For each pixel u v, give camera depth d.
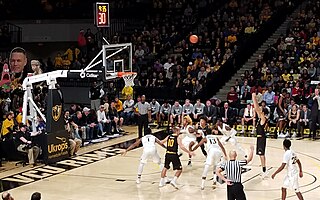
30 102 16.14
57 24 27.64
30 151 15.30
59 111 15.93
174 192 12.57
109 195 12.38
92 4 28.02
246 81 21.80
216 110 20.62
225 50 25.53
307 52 23.61
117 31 29.45
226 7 29.11
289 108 19.73
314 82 21.06
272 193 12.38
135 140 19.17
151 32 27.92
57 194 12.48
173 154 12.74
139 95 23.67
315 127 19.12
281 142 18.62
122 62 17.70
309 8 27.66
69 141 16.52
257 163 15.41
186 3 29.94
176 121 20.92
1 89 21.80
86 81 25.34
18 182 13.58
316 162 15.46
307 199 11.85
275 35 27.34
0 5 27.12
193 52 25.59
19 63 23.36
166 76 24.39
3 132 15.81
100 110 19.58
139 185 13.23
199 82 22.94
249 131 20.52
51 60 29.06
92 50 26.20
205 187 12.98
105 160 16.05
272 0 28.61
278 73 22.64
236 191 10.02
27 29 27.38
